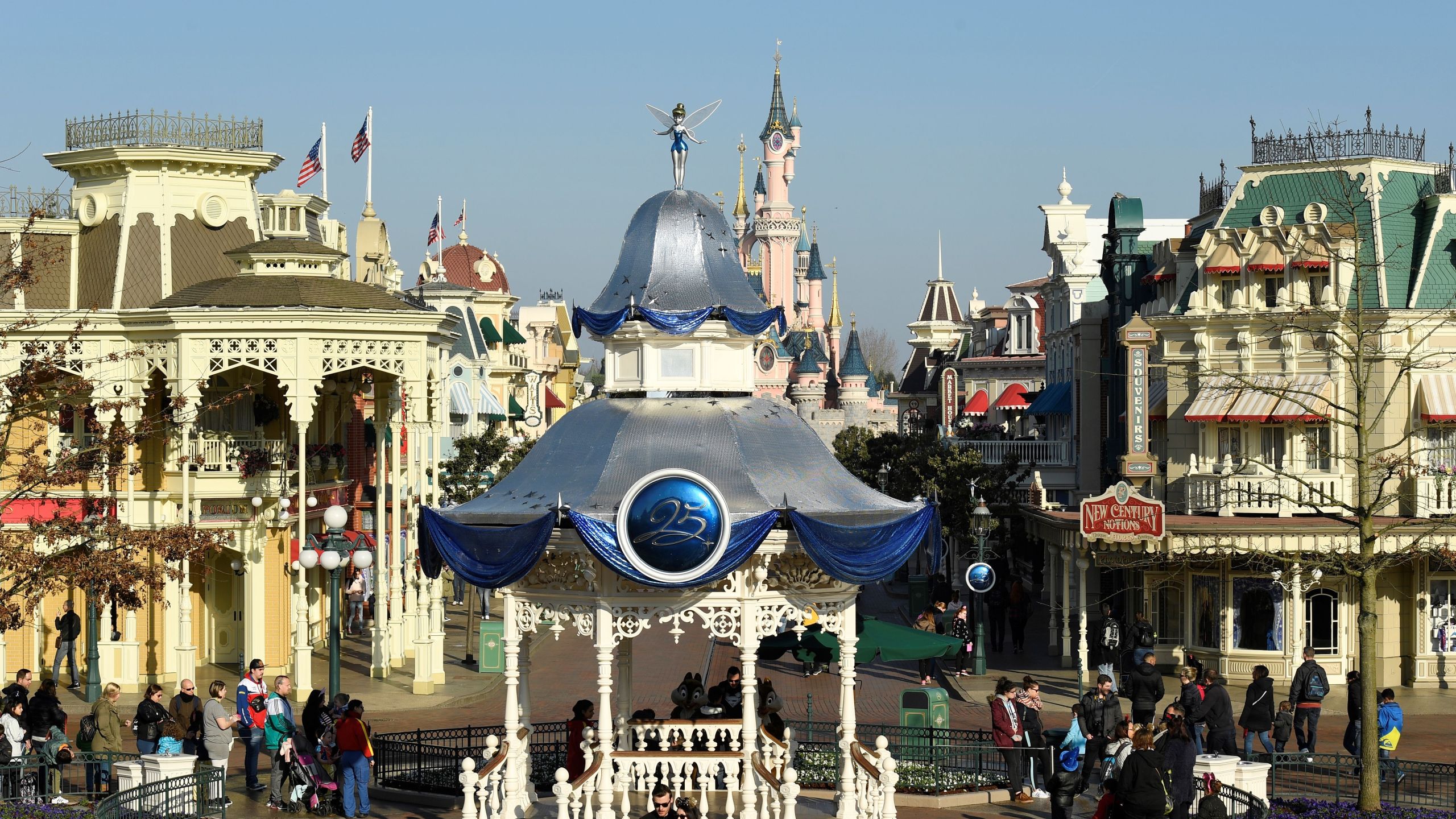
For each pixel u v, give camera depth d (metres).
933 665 46.78
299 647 42.44
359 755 27.94
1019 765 29.48
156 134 47.72
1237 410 46.19
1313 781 30.33
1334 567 43.16
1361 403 28.91
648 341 25.25
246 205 49.00
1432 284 45.19
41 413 39.41
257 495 44.78
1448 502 44.44
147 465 45.25
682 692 27.28
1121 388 61.19
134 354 36.31
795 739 30.98
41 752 28.03
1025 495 63.16
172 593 45.25
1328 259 44.91
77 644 45.53
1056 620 52.19
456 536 23.83
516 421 98.62
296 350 42.91
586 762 23.62
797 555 24.05
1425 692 44.09
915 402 123.94
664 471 22.39
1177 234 70.25
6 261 36.03
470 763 22.80
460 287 85.50
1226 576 45.09
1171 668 46.78
